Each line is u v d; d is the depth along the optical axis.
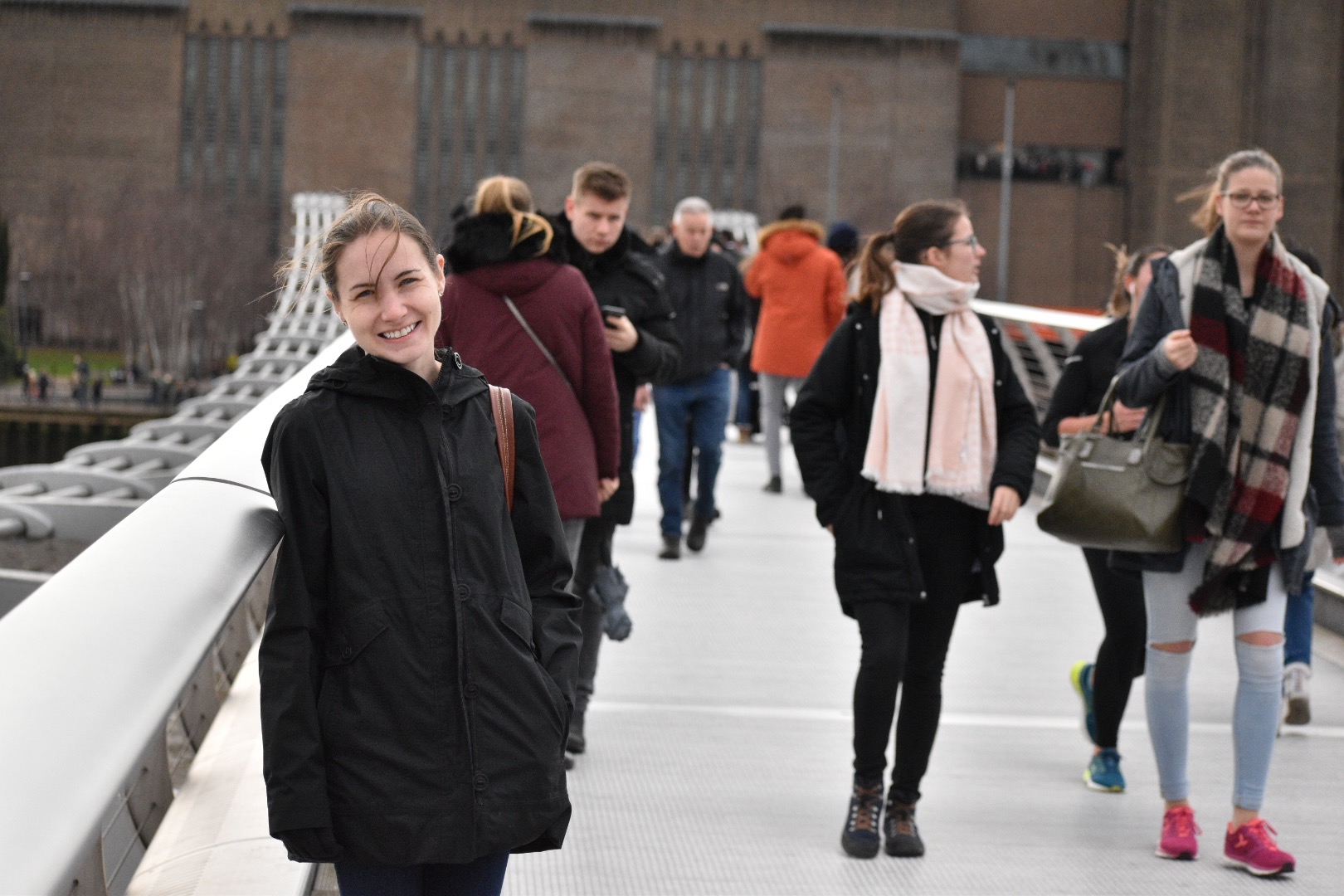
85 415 68.88
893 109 93.44
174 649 1.68
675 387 8.70
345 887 2.21
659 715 5.57
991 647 6.82
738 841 4.22
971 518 4.18
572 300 4.34
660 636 6.85
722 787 4.73
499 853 2.22
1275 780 4.92
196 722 4.30
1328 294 4.05
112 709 1.49
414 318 2.19
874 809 4.14
